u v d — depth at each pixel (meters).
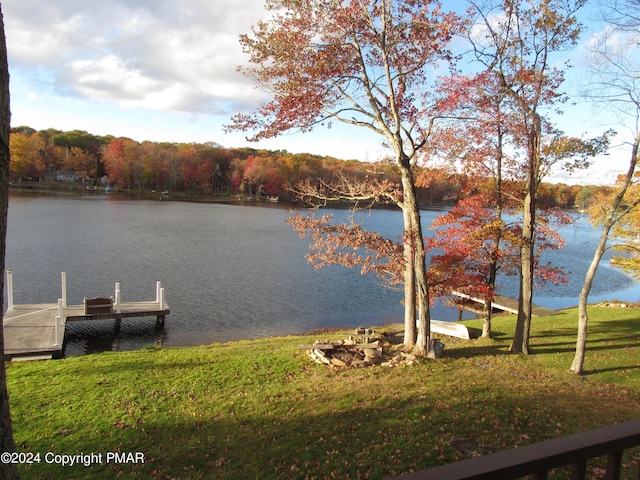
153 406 9.75
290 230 54.34
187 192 104.25
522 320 14.47
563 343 15.91
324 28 11.80
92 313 18.25
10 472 3.75
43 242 35.69
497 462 1.80
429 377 11.44
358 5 11.34
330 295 26.56
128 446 8.03
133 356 13.59
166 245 38.59
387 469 6.87
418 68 12.60
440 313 25.66
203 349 14.70
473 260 16.16
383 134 13.10
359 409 9.20
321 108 11.84
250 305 23.39
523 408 9.29
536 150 13.11
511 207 15.58
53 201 68.81
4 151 3.52
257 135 12.15
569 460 1.94
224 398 10.23
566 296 31.52
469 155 14.40
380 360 13.10
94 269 28.34
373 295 27.22
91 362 12.88
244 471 7.09
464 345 15.78
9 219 46.59
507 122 12.62
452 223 15.50
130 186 101.94
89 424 8.86
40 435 8.40
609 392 10.80
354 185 14.78
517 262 15.84
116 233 42.78
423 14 11.65
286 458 7.39
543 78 12.26
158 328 19.47
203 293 24.91
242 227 55.38
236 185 108.38
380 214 87.88
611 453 2.14
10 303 18.66
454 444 7.60
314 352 13.36
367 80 12.31
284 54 11.40
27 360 13.62
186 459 7.54
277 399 10.08
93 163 103.62
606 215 11.98
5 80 3.48
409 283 13.84
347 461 7.16
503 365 12.90
